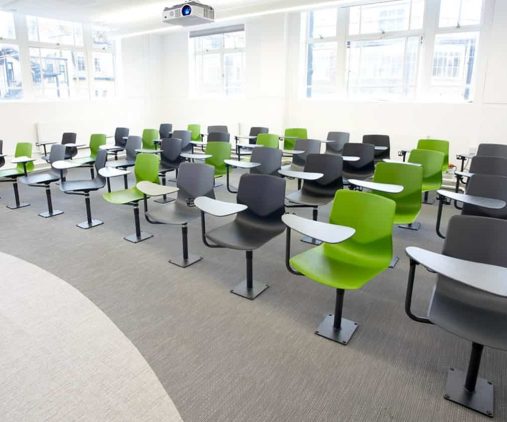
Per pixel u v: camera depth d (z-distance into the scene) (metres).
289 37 7.76
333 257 2.39
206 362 2.09
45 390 1.89
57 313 2.56
